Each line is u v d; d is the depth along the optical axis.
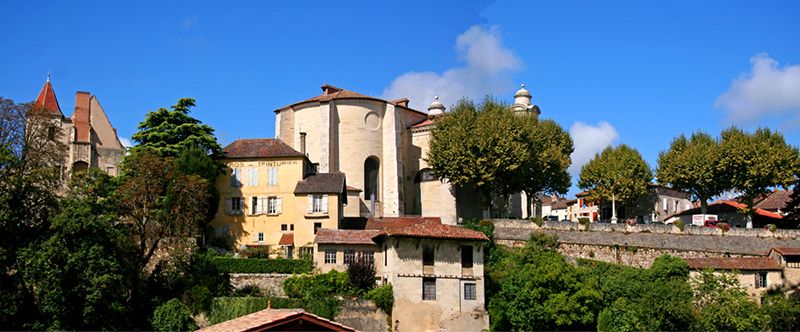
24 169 62.84
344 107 98.00
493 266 72.88
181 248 64.31
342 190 78.81
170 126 81.50
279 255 75.50
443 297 63.34
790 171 90.19
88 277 56.06
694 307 62.59
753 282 68.62
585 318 63.47
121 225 61.94
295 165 80.62
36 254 55.47
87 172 63.88
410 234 63.25
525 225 83.38
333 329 34.97
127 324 58.28
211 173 77.38
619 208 117.88
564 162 99.00
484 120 92.06
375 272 65.94
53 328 54.69
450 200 96.81
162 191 65.00
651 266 72.62
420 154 102.69
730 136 96.44
